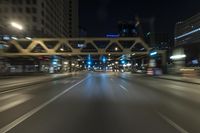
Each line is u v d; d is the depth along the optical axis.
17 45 73.12
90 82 44.78
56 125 10.16
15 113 13.04
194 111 13.50
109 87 31.97
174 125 10.07
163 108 14.56
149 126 9.92
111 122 10.73
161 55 80.06
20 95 22.45
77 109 14.31
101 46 78.25
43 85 36.81
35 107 15.13
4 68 93.19
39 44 78.56
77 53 74.19
